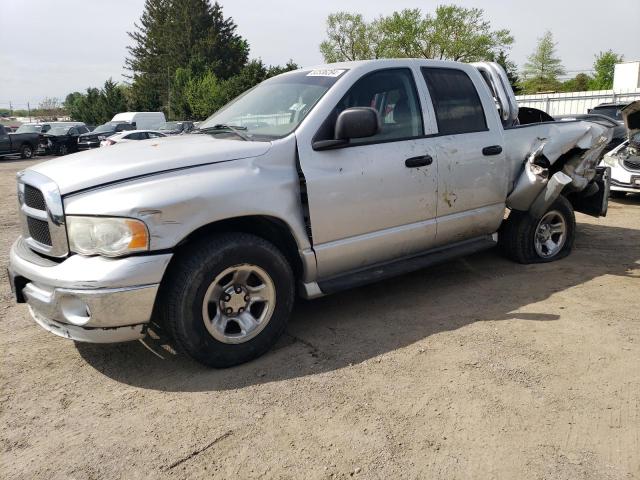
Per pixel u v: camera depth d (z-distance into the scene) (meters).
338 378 3.33
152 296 3.13
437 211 4.44
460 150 4.51
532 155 5.02
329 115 3.84
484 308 4.36
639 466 2.49
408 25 47.56
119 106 60.91
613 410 2.91
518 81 51.53
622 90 25.08
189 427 2.88
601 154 5.59
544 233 5.57
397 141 4.16
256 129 4.01
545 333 3.85
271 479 2.47
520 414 2.90
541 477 2.43
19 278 3.45
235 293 3.46
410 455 2.60
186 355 3.51
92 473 2.55
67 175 3.31
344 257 3.95
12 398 3.23
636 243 6.38
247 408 3.04
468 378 3.26
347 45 50.12
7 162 24.36
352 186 3.85
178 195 3.17
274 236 3.83
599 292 4.66
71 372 3.53
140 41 75.69
